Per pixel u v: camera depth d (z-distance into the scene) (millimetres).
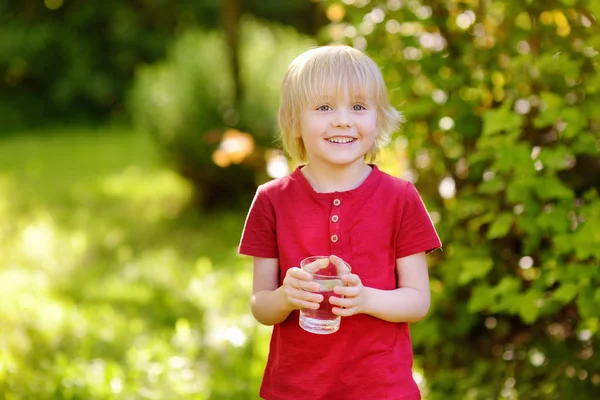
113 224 8469
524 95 3650
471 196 3752
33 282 5297
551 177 3250
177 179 9336
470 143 3844
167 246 7617
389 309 2307
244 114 8133
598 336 3295
